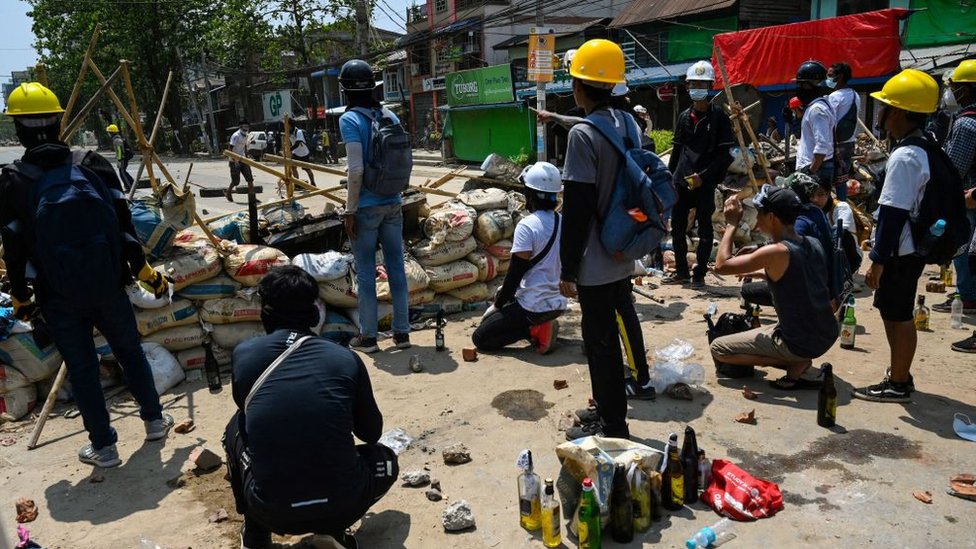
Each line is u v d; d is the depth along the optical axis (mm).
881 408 4086
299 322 2838
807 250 4090
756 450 3643
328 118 41344
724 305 6340
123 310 3812
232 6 37938
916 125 3863
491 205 6469
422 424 4125
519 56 29250
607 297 3490
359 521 3195
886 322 4066
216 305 5020
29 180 3453
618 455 3090
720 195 7820
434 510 3256
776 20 20938
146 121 50688
